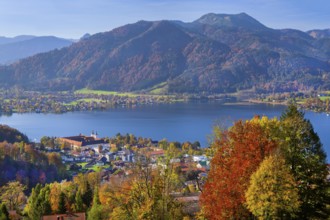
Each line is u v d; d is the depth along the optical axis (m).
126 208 37.81
